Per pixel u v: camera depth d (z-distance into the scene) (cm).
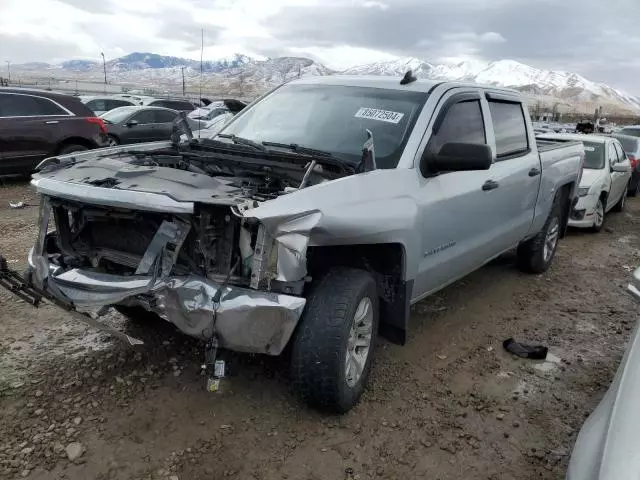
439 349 437
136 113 1510
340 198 311
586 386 393
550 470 299
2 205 895
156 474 277
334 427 323
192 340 414
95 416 319
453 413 347
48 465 278
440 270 412
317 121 422
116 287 294
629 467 171
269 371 377
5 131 1032
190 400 340
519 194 521
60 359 381
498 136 494
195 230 296
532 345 448
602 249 838
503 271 660
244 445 303
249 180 354
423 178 379
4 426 305
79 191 300
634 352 232
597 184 919
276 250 286
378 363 405
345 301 310
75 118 1132
